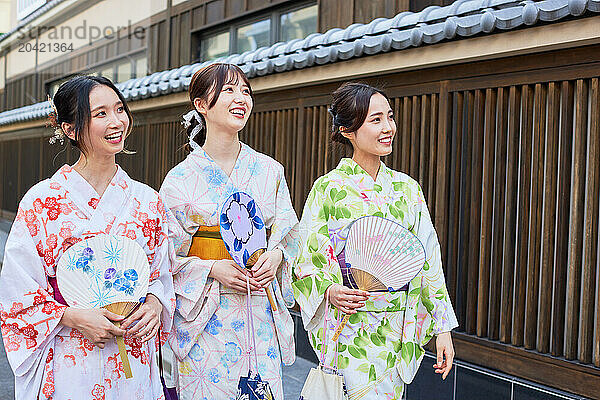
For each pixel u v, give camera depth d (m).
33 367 2.49
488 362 4.31
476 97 4.44
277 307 3.10
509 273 4.24
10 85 17.56
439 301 3.10
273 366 3.04
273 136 6.52
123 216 2.60
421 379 4.70
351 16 6.31
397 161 5.05
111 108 2.55
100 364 2.52
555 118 3.95
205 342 2.97
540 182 4.06
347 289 2.94
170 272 2.82
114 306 2.49
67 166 2.61
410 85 4.90
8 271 2.47
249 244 2.95
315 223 3.08
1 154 18.12
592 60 3.73
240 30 8.48
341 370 3.01
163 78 8.02
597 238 3.81
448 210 4.69
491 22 3.81
